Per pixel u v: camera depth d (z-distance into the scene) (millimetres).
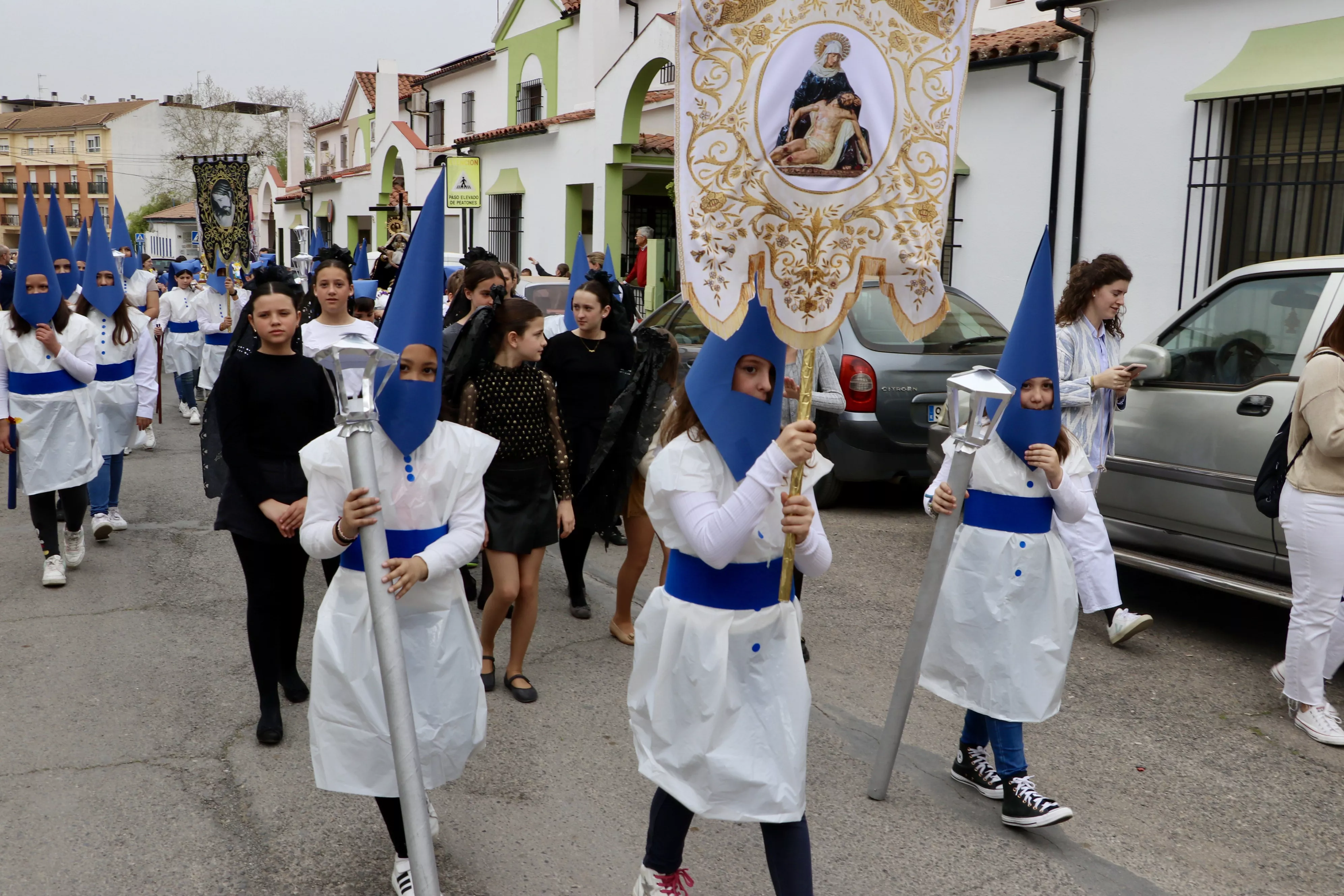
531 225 20469
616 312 5730
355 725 2914
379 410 2902
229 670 4945
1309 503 4277
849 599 6102
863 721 4473
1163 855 3467
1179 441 5441
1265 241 9164
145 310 11398
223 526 4090
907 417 7816
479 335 4590
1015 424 3512
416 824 2646
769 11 2686
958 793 3861
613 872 3324
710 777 2641
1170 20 9508
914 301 2906
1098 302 5074
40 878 3207
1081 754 4191
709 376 2691
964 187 11453
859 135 2787
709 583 2689
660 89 20141
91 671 4883
